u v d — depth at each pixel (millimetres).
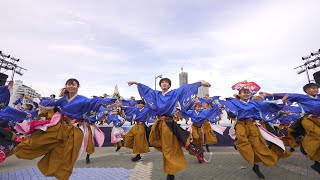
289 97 4711
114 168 5391
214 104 7984
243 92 4781
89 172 4969
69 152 3348
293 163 5852
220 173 4812
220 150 8781
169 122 3957
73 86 3582
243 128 4418
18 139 4875
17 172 4855
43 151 3320
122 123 8586
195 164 5801
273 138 4324
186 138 3809
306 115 4520
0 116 5312
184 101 4039
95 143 10031
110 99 3898
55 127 3363
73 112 3488
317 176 4535
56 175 3289
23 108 7855
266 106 4641
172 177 3828
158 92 4195
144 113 6605
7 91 4824
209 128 8070
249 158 4207
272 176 4539
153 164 5906
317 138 4207
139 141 6438
